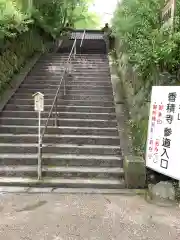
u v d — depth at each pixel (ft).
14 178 20.27
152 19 23.47
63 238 13.37
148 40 21.74
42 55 44.09
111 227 14.47
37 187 19.53
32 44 41.88
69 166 21.95
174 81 21.02
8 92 31.19
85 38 53.78
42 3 41.60
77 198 17.87
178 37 19.48
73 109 29.27
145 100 24.21
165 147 18.84
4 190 18.84
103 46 53.98
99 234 13.79
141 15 24.06
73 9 52.19
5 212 15.80
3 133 25.88
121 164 22.08
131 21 24.90
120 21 27.68
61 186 19.65
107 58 43.50
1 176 20.62
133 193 18.89
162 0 23.95
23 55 38.34
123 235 13.76
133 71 27.45
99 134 25.94
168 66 21.08
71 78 35.42
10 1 30.78
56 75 36.35
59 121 27.07
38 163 20.20
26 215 15.51
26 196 18.02
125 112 28.35
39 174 20.12
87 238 13.42
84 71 37.91
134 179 19.60
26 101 30.30
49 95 31.27
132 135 24.90
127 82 31.24
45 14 43.68
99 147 23.62
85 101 30.42
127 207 16.75
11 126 26.30
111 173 20.84
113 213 15.97
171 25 20.62
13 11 29.84
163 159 18.89
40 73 36.60
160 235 13.84
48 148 23.39
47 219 15.12
